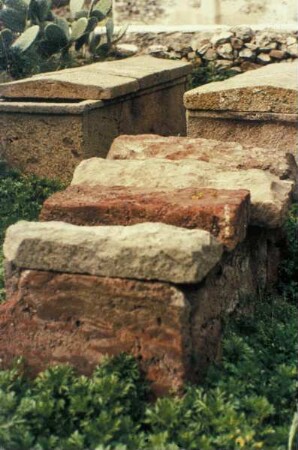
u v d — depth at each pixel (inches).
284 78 290.4
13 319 163.3
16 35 406.6
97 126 291.3
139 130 324.2
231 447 140.0
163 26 434.0
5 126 289.9
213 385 154.7
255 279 197.8
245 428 141.8
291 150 276.7
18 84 300.7
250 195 187.8
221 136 284.7
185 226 173.5
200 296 157.6
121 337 156.3
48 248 158.4
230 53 405.4
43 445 142.4
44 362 161.8
